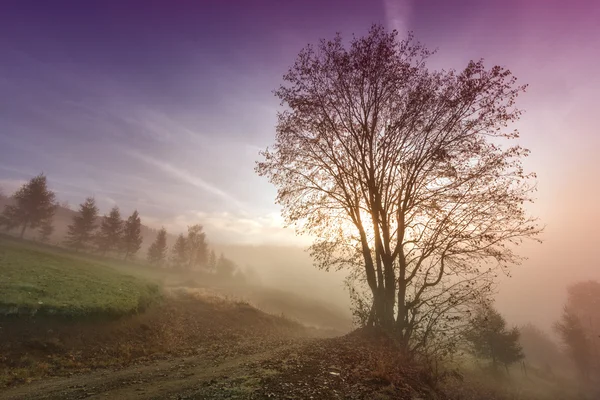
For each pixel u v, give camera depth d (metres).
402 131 13.45
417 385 8.12
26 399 7.84
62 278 21.98
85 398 7.61
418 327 10.99
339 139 14.44
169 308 25.69
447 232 11.88
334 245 14.87
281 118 14.87
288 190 15.27
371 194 13.88
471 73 12.16
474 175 11.86
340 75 13.94
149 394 7.49
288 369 8.33
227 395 6.50
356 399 6.48
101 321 15.95
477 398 12.30
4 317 12.88
